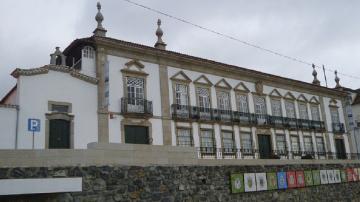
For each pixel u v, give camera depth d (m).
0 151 10.73
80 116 19.28
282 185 18.47
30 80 18.02
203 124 24.34
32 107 17.83
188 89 24.34
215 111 25.03
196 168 14.95
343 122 36.00
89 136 19.39
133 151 13.20
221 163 15.98
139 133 21.47
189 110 23.72
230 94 26.69
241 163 16.84
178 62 24.20
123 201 12.52
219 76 26.42
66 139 18.75
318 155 31.78
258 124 27.42
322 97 34.50
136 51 22.16
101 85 20.39
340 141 34.94
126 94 21.28
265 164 18.00
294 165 19.75
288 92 31.22
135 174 13.04
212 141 24.58
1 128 16.75
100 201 11.99
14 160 10.84
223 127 25.38
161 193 13.59
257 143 27.20
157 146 13.95
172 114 22.95
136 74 21.94
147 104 21.72
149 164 13.53
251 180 16.92
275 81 30.16
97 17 21.47
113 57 21.25
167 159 14.12
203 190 14.94
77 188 11.59
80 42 20.52
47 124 18.12
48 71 18.62
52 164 11.37
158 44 24.34
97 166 12.18
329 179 21.95
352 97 38.66
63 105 18.86
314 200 20.36
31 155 11.11
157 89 22.73
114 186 12.41
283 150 28.94
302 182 19.83
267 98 29.27
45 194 11.16
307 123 31.59
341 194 22.58
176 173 14.23
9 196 10.75
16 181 10.65
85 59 20.38
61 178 11.34
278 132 29.05
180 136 23.12
